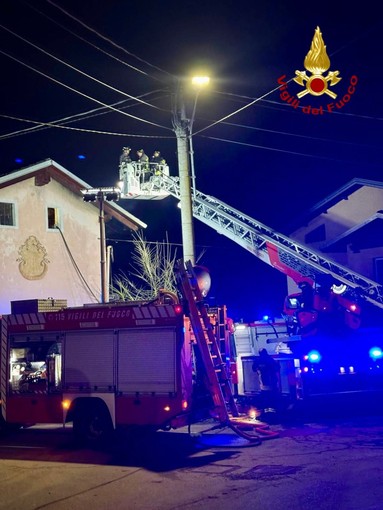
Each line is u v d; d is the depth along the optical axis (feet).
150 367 36.06
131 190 78.54
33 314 40.06
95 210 78.95
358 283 71.82
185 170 52.65
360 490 23.68
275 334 46.85
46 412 38.88
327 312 45.42
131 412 36.29
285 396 43.06
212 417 36.78
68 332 38.73
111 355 37.19
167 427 36.06
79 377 37.91
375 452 30.50
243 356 45.73
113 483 27.58
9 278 70.85
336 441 33.99
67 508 23.70
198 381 37.58
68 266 75.72
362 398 44.83
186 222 51.52
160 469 29.91
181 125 53.42
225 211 77.66
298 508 21.84
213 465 30.01
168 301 38.06
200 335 35.53
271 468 28.45
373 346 45.32
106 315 37.65
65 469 31.04
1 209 71.46
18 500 25.27
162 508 23.03
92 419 37.32
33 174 72.74
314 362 43.83
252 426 35.81
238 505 22.74
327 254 94.22
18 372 40.55
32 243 73.00
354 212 96.84
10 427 43.65
